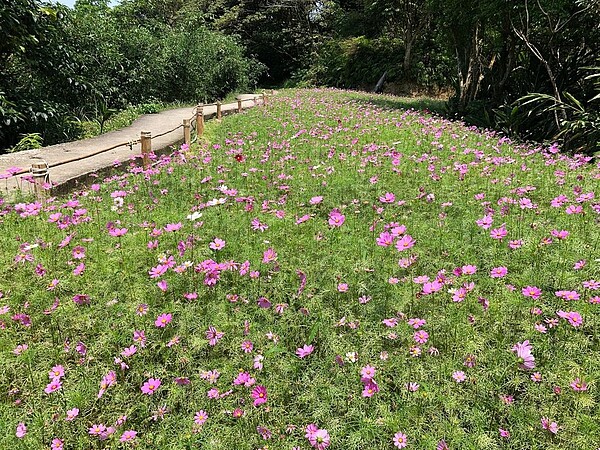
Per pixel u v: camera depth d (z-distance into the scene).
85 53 12.02
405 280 2.87
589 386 2.11
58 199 4.70
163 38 17.50
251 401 2.18
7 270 3.10
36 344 2.54
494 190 4.21
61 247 3.34
